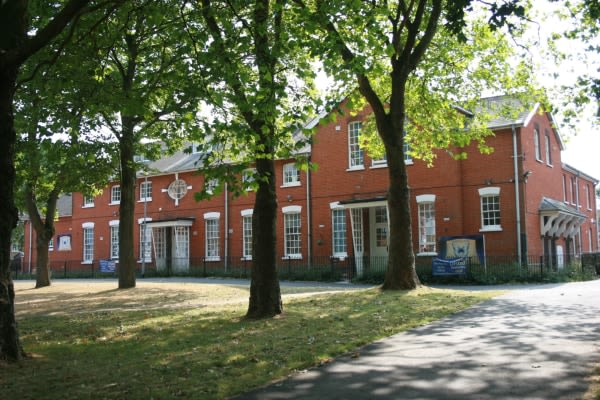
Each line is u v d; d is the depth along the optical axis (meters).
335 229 30.66
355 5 10.38
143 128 20.23
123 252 22.39
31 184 23.70
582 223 34.47
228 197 35.03
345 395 6.04
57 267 43.44
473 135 22.89
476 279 23.44
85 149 18.86
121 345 9.46
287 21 12.81
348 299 15.43
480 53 21.12
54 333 11.02
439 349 8.32
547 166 29.48
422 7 16.62
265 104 9.81
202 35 11.22
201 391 6.28
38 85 12.88
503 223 25.69
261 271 12.45
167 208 37.94
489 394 5.92
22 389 6.49
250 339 9.53
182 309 14.62
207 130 9.97
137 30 15.27
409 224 17.66
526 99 21.36
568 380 6.38
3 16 7.76
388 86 21.61
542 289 18.73
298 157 10.23
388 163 17.73
